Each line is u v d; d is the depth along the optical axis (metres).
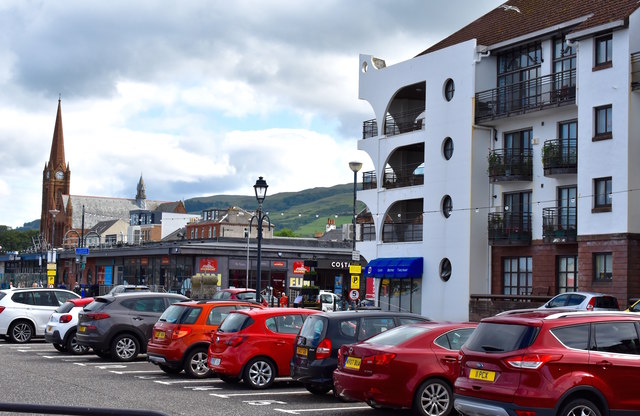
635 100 31.88
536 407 10.58
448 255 40.78
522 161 37.66
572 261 35.41
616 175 32.03
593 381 10.87
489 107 39.56
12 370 20.28
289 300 51.47
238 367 17.36
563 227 35.25
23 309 29.25
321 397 16.42
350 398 13.77
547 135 36.94
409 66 44.38
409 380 13.43
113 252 78.00
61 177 191.25
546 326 11.00
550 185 36.56
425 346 13.72
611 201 32.19
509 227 37.72
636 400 11.09
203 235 122.44
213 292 46.38
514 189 38.47
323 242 84.12
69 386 17.39
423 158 46.84
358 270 34.78
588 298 27.41
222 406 14.91
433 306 41.62
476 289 39.50
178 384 18.23
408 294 43.53
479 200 39.75
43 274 74.69
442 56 41.91
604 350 11.10
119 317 22.95
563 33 36.25
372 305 45.09
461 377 11.52
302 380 15.83
